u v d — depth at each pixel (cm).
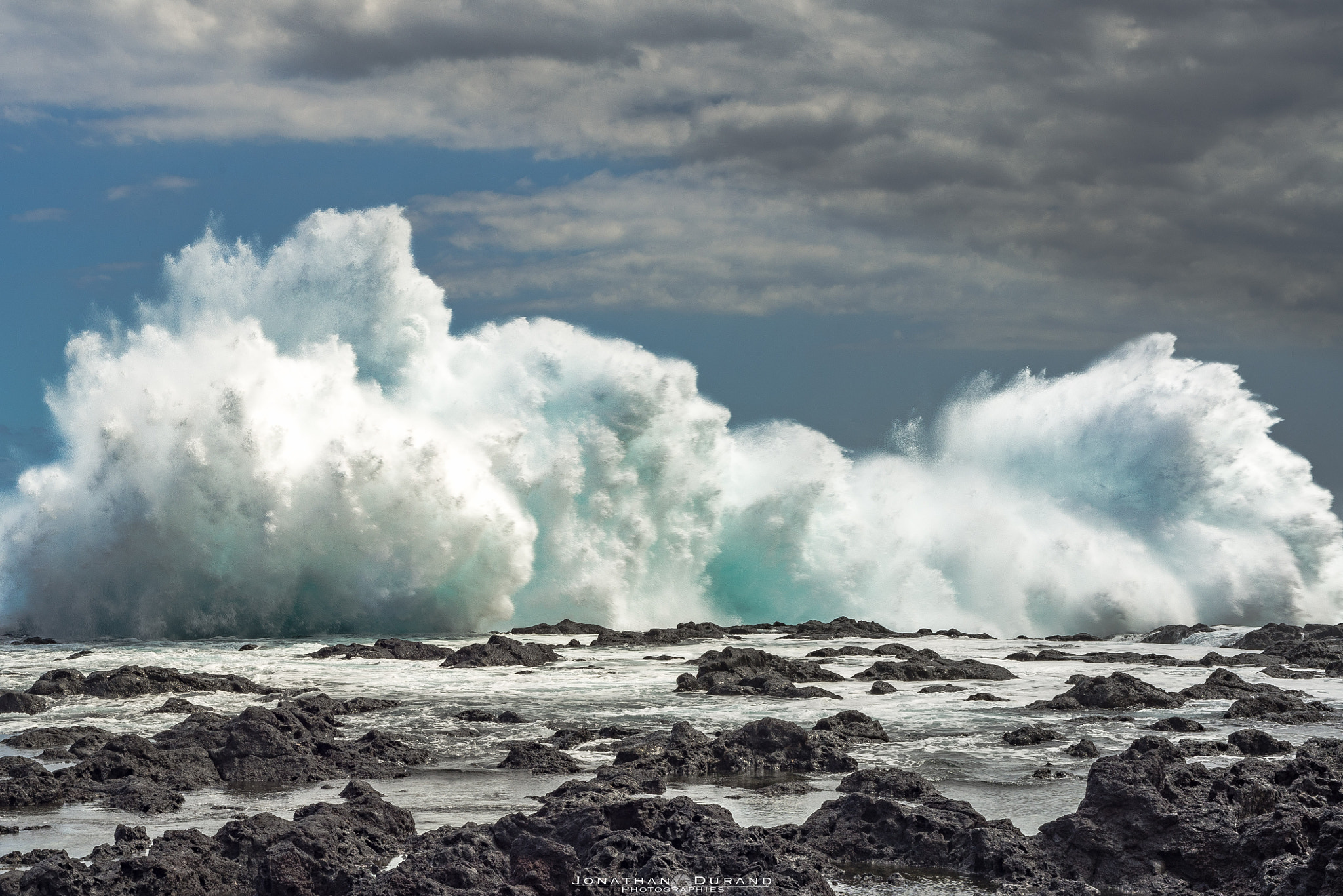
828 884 1598
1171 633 5353
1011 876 1689
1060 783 2388
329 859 1631
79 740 2705
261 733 2567
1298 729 2978
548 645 4650
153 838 1958
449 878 1550
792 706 3341
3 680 3722
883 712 3241
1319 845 1489
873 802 1866
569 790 2053
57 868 1596
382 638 4781
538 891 1538
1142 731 2962
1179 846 1673
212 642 4894
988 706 3353
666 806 1792
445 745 2822
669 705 3356
